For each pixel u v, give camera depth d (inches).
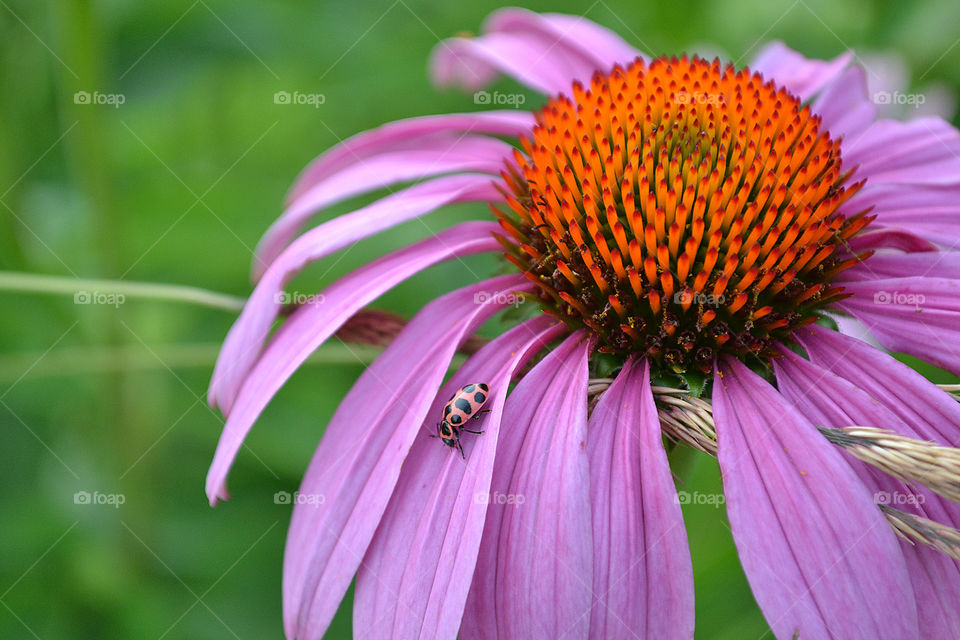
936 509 8.4
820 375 8.7
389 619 8.4
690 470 9.0
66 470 10.7
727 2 12.5
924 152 9.7
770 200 8.9
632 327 8.8
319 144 11.3
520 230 9.3
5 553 10.3
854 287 9.0
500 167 9.7
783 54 10.5
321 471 8.8
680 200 8.9
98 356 10.2
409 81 11.8
